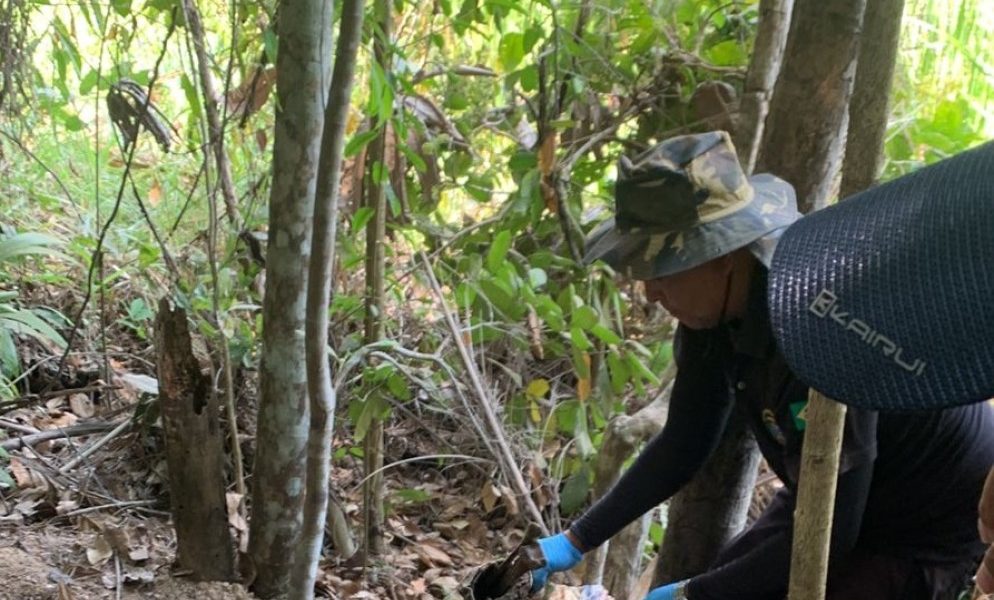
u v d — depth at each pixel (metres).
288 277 1.97
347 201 2.79
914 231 0.57
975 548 1.51
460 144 2.88
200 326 2.57
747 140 2.01
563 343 2.81
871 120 0.89
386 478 3.07
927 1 3.28
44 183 3.76
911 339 0.53
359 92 2.70
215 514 2.17
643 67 2.88
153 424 2.62
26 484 2.53
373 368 2.52
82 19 3.34
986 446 1.48
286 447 2.09
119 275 3.15
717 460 1.92
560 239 2.99
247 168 2.96
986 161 0.58
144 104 2.24
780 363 1.36
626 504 1.76
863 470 1.30
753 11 2.81
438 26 2.84
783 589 1.54
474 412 2.67
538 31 2.74
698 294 1.45
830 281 0.58
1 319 2.89
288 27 1.80
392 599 2.51
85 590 2.10
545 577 1.79
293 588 1.83
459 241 2.92
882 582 1.50
